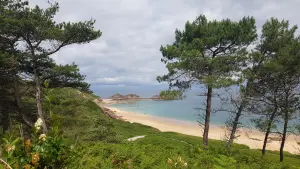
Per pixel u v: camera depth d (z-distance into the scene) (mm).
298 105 24125
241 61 23766
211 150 11633
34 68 19766
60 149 2406
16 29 17875
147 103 187750
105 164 6688
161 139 33812
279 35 25609
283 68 22781
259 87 25062
